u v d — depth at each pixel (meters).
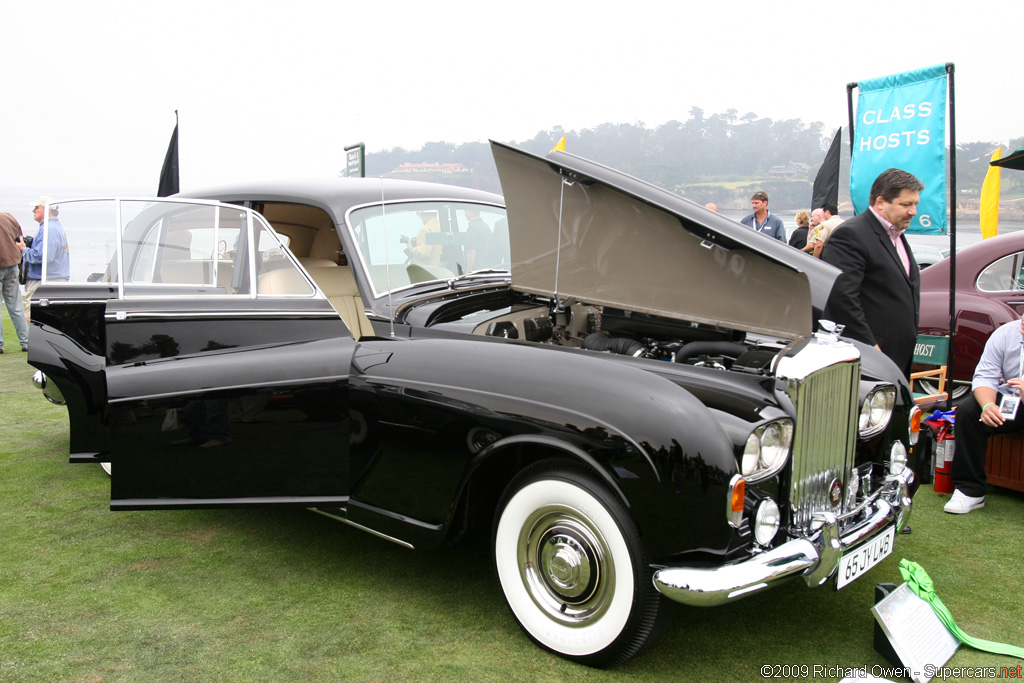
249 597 2.86
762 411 2.29
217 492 2.88
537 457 2.63
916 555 3.30
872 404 2.85
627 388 2.28
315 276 3.80
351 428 2.78
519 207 3.33
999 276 5.16
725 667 2.42
